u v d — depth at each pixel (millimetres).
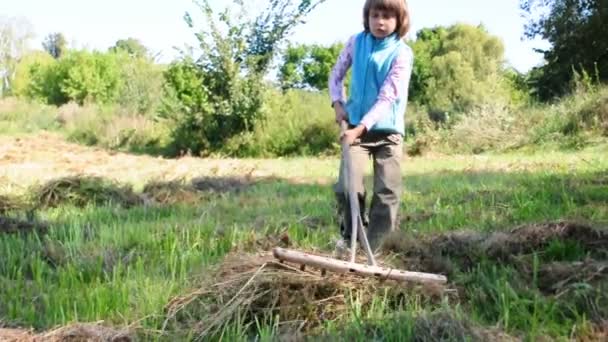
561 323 3889
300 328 3883
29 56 55406
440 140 19938
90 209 8039
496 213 7027
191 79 23484
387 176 5355
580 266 4551
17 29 57219
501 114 20469
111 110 31562
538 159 14539
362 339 3576
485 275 4688
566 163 12586
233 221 7281
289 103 23828
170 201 9109
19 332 3818
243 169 14688
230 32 23453
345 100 5543
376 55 5332
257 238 5957
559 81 29203
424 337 3531
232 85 23109
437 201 7805
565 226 5391
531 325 3807
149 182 10055
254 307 4051
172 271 4977
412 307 4105
